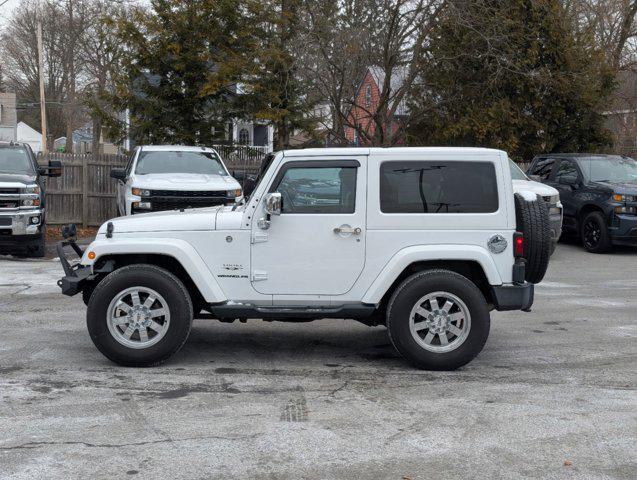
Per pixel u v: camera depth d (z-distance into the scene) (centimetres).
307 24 1862
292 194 671
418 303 666
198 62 1944
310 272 672
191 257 664
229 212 688
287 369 688
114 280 661
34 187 1391
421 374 675
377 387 635
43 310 922
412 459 480
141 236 669
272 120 1928
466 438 519
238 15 1953
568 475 459
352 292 674
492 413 571
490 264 669
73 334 801
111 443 499
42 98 3719
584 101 2311
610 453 495
